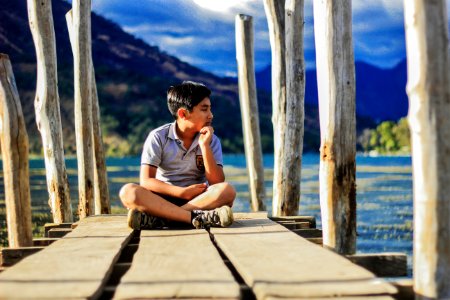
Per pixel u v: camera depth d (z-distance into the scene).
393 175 24.33
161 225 4.79
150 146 5.19
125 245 4.19
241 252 3.56
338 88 4.46
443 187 2.86
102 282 2.84
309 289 2.68
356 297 2.63
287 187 6.84
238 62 8.84
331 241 4.48
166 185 5.00
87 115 7.72
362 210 14.98
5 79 5.18
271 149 49.22
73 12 7.80
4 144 5.17
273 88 7.91
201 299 2.61
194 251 3.67
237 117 52.66
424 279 2.90
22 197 5.21
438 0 2.84
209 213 4.71
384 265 3.65
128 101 54.22
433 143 2.85
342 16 4.46
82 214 7.69
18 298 2.57
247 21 8.73
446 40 2.85
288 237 4.17
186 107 5.10
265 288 2.69
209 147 5.17
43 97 7.46
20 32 50.12
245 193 19.61
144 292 2.67
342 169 4.47
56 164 7.45
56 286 2.73
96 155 8.17
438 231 2.86
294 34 6.82
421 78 2.86
